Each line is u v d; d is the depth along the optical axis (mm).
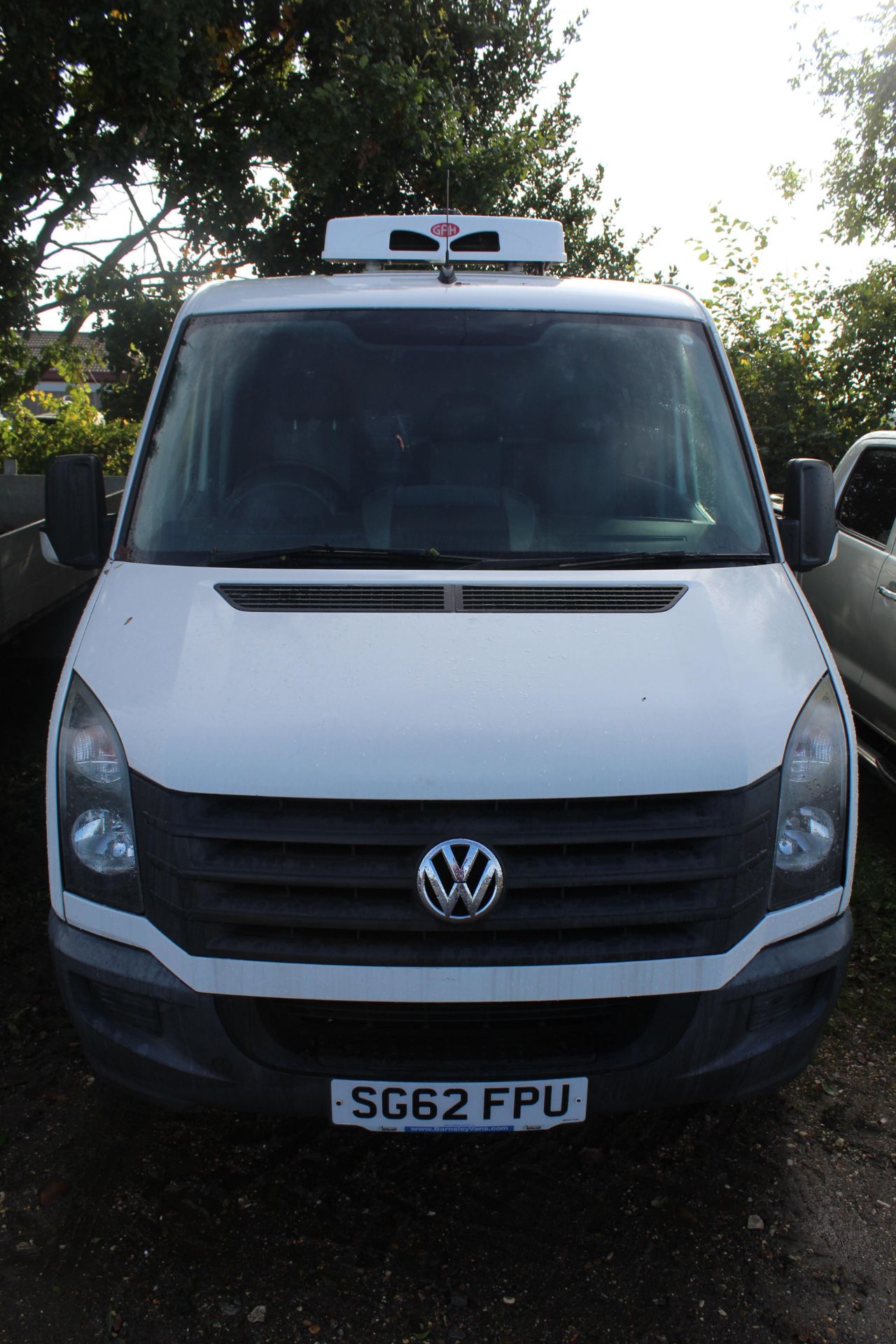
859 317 10812
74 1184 2795
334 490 3049
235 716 2287
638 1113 3121
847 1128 3057
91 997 2467
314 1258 2572
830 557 3223
